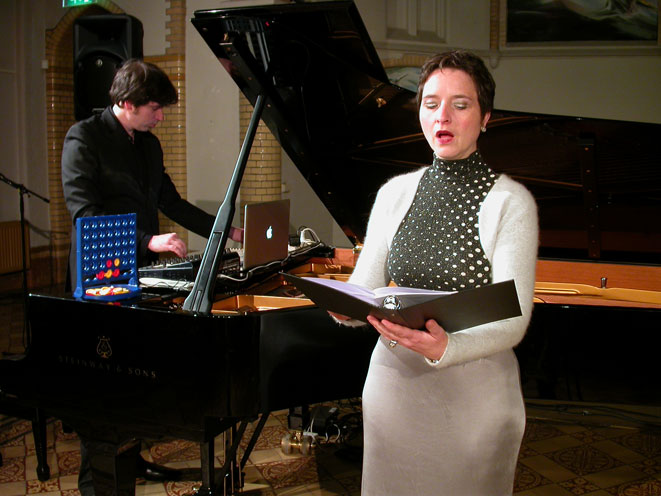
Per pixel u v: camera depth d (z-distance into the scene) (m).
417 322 1.42
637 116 9.20
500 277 1.50
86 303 2.14
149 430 2.14
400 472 1.64
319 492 2.99
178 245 2.75
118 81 2.89
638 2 8.91
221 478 2.59
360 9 8.46
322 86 2.49
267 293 2.83
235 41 2.28
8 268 7.16
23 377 2.29
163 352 2.06
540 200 3.07
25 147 7.39
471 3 9.28
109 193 2.93
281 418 3.88
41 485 3.04
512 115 2.68
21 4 7.29
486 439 1.56
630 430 3.67
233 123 6.90
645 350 2.66
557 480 3.11
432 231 1.60
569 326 2.69
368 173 2.97
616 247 3.19
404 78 9.05
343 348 2.36
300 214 7.60
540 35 9.26
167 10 6.99
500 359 1.59
